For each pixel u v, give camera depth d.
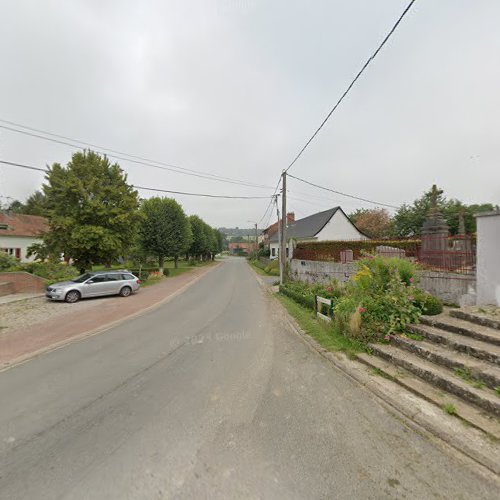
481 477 2.18
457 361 3.65
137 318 8.34
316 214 33.72
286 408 3.26
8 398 3.61
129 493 2.05
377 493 2.02
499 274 5.15
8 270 15.88
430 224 13.45
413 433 2.75
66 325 7.52
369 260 6.42
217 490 2.06
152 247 21.62
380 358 4.54
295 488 2.08
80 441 2.70
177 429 2.87
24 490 2.11
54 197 14.70
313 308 8.62
